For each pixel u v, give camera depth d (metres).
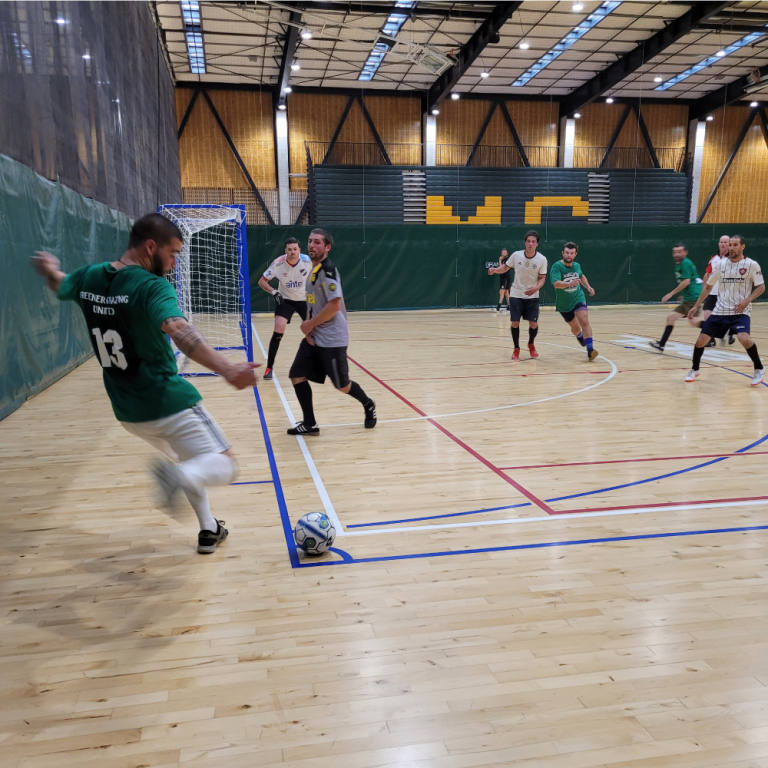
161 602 2.49
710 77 20.02
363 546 3.00
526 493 3.71
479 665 2.08
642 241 18.09
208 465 2.43
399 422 5.44
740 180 22.72
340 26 14.46
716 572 2.74
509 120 21.41
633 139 22.16
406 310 17.41
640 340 10.98
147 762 1.65
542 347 10.20
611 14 15.73
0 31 5.33
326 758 1.67
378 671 2.05
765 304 19.34
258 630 2.29
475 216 20.73
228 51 17.12
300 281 7.23
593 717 1.84
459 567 2.79
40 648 2.17
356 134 20.75
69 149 7.32
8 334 5.60
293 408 6.00
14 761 1.65
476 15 15.23
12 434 5.01
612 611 2.42
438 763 1.66
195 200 20.06
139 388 2.40
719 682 2.00
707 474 4.05
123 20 10.31
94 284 2.29
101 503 3.56
